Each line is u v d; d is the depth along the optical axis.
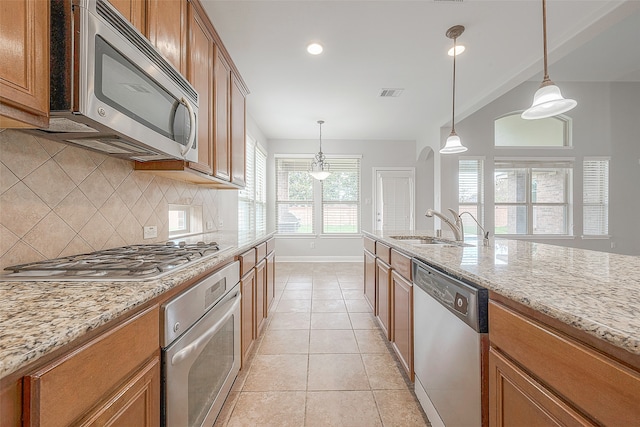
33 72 0.75
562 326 0.64
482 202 5.20
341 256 6.02
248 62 2.90
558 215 5.40
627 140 5.34
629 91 5.31
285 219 6.00
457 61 2.89
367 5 2.09
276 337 2.42
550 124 5.45
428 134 5.25
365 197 6.05
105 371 0.65
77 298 0.73
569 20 2.26
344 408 1.56
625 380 0.49
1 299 0.71
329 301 3.36
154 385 0.84
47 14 0.79
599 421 0.54
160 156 1.42
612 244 5.32
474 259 1.31
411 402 1.61
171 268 1.03
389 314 2.14
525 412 0.74
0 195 0.95
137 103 1.04
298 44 2.58
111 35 0.90
